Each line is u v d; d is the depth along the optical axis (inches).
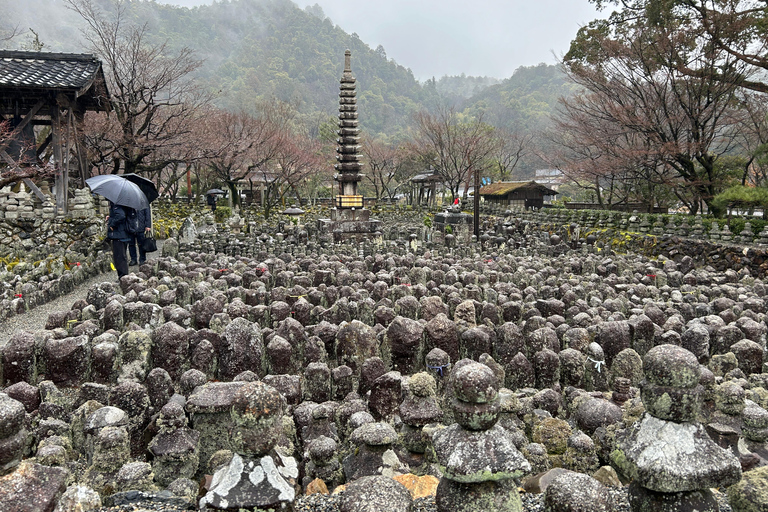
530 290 470.0
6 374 271.0
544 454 197.2
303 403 231.0
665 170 1059.3
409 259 628.7
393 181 2967.5
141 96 1014.4
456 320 368.8
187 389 247.9
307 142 2005.4
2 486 120.7
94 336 317.1
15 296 479.5
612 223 979.3
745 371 319.9
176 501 154.4
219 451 190.9
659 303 439.8
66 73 721.0
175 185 1840.6
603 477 182.7
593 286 498.6
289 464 138.8
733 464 107.5
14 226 652.1
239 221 1050.1
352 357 313.1
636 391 264.5
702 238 783.1
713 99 918.4
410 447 199.8
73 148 847.7
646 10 912.9
